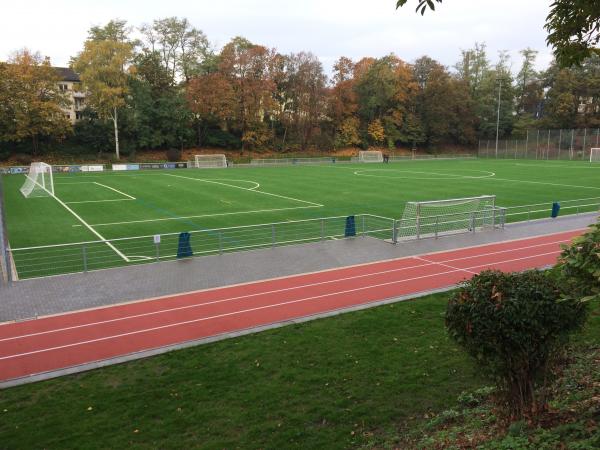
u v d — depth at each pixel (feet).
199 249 69.77
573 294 18.48
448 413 25.38
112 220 93.45
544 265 57.41
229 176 185.37
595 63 311.68
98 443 24.57
